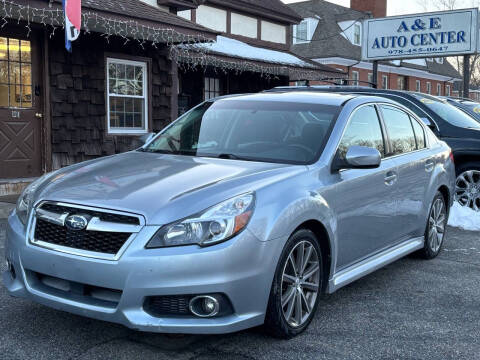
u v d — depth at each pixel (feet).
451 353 10.80
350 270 13.16
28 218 10.80
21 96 29.45
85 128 32.53
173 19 34.78
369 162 12.30
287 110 14.16
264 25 62.39
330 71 57.98
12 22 27.43
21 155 29.66
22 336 10.96
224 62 43.93
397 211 15.02
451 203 19.03
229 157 12.94
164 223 9.59
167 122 38.09
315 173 11.93
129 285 9.38
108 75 33.99
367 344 11.08
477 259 18.29
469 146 24.20
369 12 108.37
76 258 9.75
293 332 11.09
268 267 10.12
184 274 9.40
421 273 16.46
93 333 11.18
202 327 9.57
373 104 15.08
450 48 56.03
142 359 10.05
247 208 10.05
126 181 11.04
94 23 28.66
